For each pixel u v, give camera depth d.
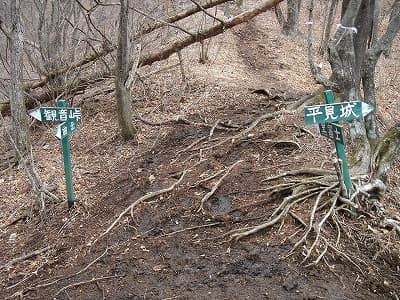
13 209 4.40
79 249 3.43
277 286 2.74
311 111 2.98
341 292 2.70
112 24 6.68
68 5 6.51
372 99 4.43
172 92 6.41
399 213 3.57
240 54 9.29
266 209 3.52
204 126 5.18
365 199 3.47
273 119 5.02
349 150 4.33
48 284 3.08
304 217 3.29
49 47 6.18
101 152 5.14
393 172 4.47
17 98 5.20
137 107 6.07
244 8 13.27
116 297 2.82
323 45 10.68
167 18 6.89
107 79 6.38
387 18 13.25
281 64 9.06
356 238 3.20
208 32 5.94
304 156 4.20
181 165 4.40
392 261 3.10
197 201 3.74
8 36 5.10
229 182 3.94
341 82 4.15
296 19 11.98
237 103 5.86
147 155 4.80
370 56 4.37
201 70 7.36
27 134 5.28
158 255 3.18
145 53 6.38
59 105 3.78
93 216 3.87
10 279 3.31
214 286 2.79
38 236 3.84
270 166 4.10
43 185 4.31
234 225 3.39
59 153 5.33
